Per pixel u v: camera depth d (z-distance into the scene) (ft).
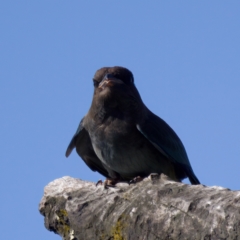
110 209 37.37
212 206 31.71
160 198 34.88
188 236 31.91
